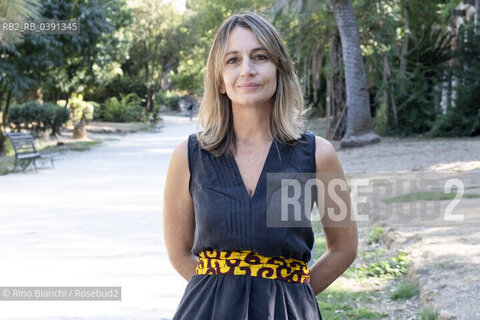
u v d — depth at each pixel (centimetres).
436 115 2275
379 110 2427
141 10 5228
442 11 2806
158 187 1355
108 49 2584
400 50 2484
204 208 200
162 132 3872
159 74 5688
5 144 2183
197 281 203
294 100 208
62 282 611
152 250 748
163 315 510
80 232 862
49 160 2045
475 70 2198
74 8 2214
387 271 605
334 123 2486
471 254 589
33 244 785
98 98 5300
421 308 495
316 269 218
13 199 1191
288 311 195
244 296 194
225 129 205
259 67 201
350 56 2080
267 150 204
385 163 1422
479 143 1741
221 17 3803
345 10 2070
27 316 509
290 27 2419
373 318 483
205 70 212
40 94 3725
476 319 422
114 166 1845
